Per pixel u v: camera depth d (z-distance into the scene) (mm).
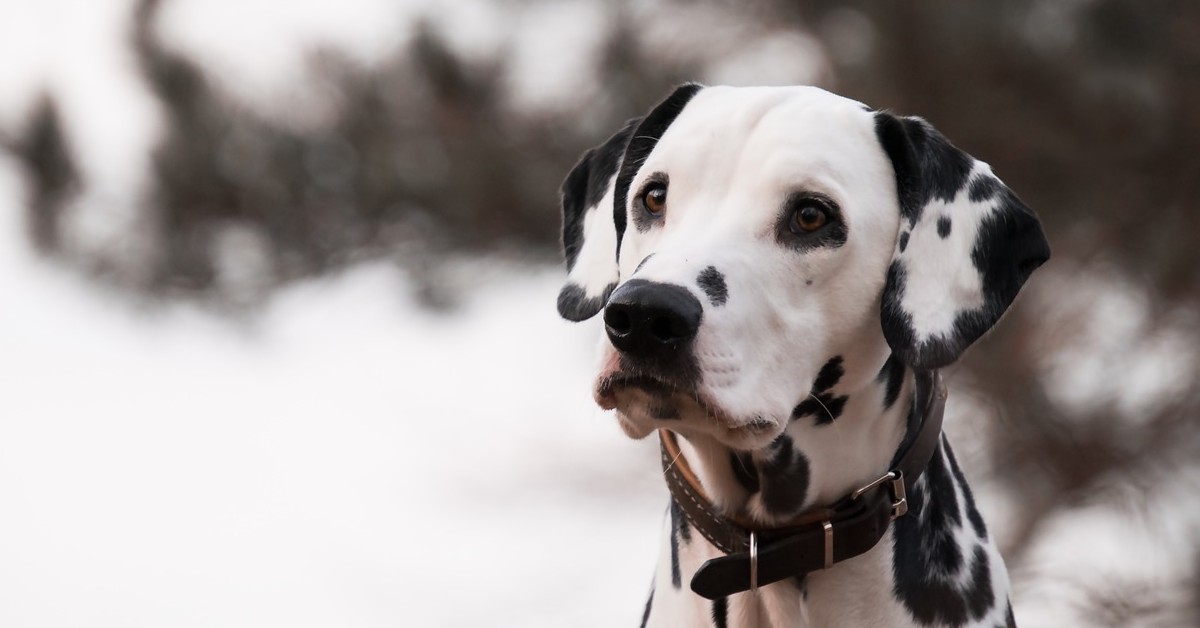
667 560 3910
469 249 11039
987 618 3756
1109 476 10867
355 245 11086
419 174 10695
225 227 11164
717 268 3354
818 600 3646
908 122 3602
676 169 3582
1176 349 10766
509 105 10805
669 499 3988
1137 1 9688
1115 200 10109
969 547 3777
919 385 3711
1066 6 9844
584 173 4172
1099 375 10883
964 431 10859
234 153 10875
